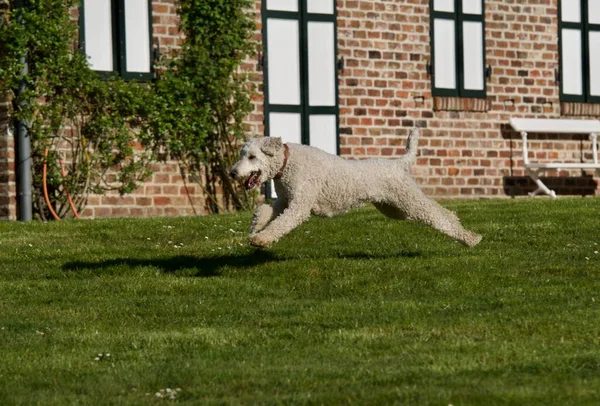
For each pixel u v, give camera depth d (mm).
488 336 7820
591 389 6238
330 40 18891
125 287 10258
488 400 5996
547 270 10562
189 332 8289
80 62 16688
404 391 6238
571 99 20844
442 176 19625
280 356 7414
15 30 16234
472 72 20000
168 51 17656
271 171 9930
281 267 10789
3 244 12617
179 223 13781
